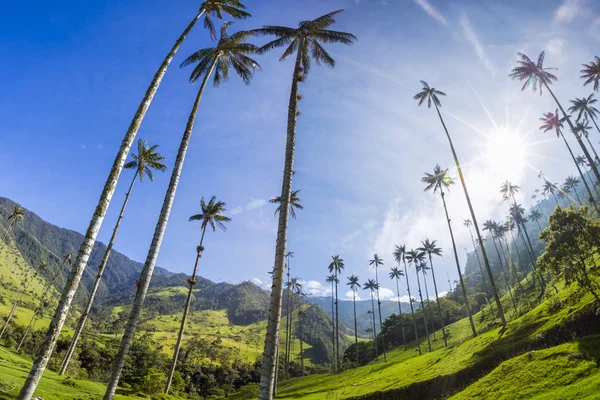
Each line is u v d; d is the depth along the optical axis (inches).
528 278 3196.4
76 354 2682.1
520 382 791.7
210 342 5782.5
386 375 1637.6
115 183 496.4
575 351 805.2
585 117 2527.1
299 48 781.3
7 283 6530.5
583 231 933.2
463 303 4475.9
